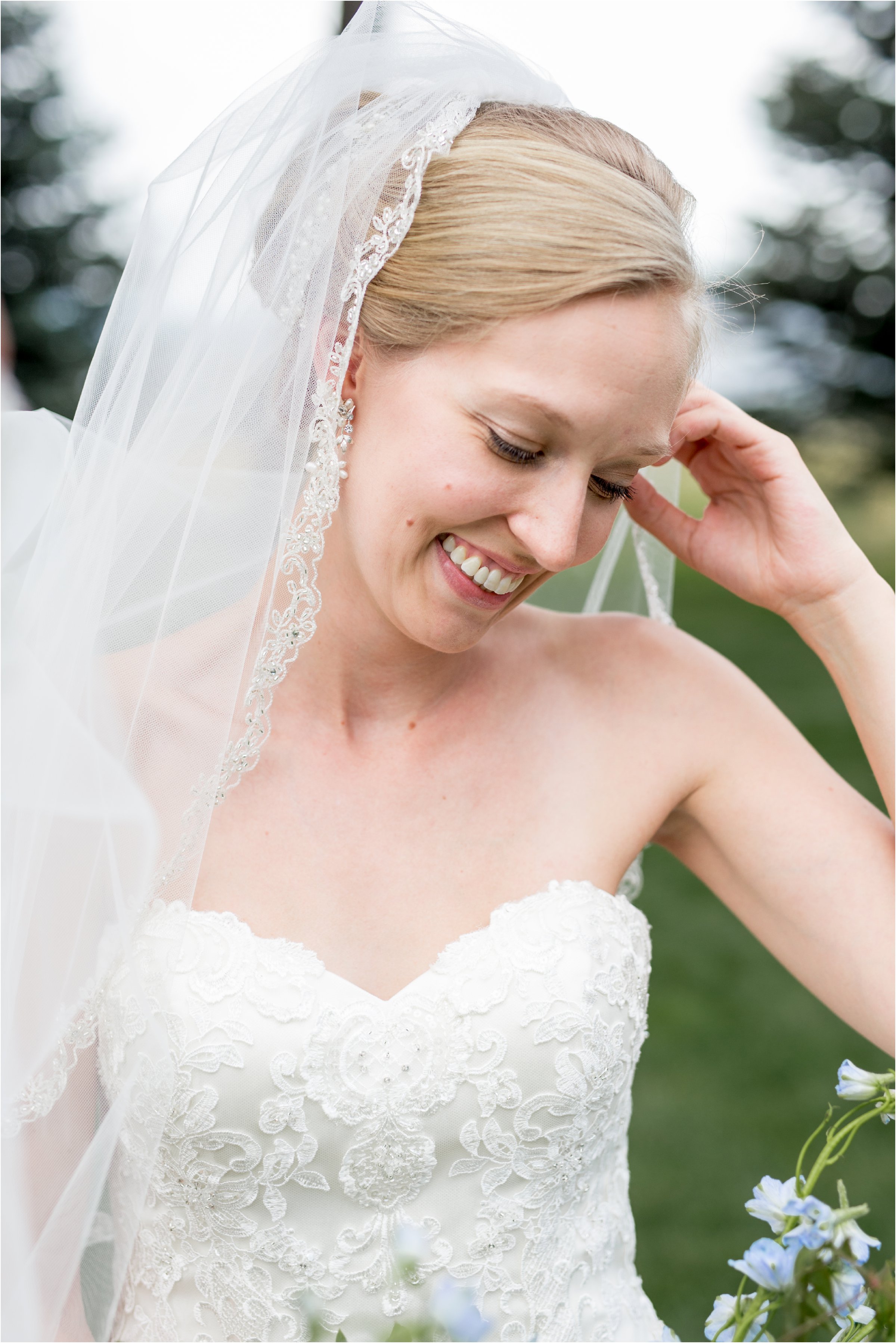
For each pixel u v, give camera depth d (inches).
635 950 67.3
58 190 451.5
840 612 74.4
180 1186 59.1
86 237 448.1
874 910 70.1
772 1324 54.5
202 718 58.6
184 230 60.9
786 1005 187.5
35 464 63.7
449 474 57.2
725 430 74.9
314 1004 59.2
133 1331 60.6
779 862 71.9
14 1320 51.3
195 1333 59.7
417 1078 59.6
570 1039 61.9
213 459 58.7
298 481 59.2
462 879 66.2
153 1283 60.2
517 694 72.2
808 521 74.4
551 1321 62.6
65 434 64.4
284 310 58.9
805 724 326.6
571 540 57.4
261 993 59.0
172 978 58.4
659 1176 145.7
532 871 67.2
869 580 74.4
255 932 62.2
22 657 56.6
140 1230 60.5
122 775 56.9
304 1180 59.4
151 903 58.6
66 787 55.4
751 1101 161.3
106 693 58.1
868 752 73.9
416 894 65.2
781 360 610.5
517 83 65.2
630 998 65.8
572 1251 64.5
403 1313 60.0
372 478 60.3
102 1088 57.7
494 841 67.7
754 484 76.8
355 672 68.2
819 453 611.8
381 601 63.1
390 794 67.6
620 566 88.5
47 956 54.6
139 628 58.8
